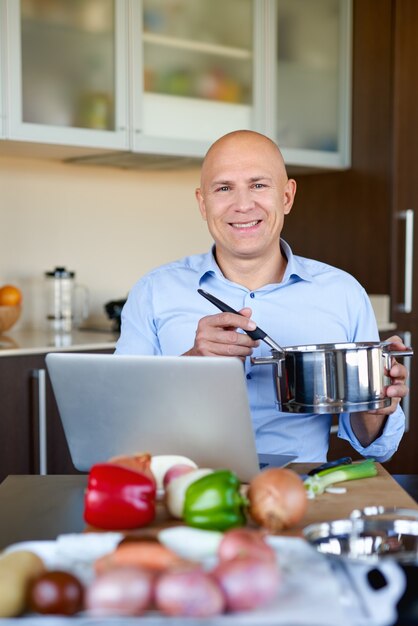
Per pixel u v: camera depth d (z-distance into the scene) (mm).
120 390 1350
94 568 874
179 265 2104
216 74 3416
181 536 953
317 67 3711
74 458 1470
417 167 3701
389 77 3619
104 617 797
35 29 2936
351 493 1337
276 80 3578
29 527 1231
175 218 3826
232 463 1344
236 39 3463
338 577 869
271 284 1994
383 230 3656
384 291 3656
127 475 1174
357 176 3754
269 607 796
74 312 3475
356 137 3754
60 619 793
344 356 1431
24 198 3400
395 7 3576
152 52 3232
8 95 2869
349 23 3754
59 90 3008
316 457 1888
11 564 864
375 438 1812
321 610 788
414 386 3676
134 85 3168
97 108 3109
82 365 1361
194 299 2010
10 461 2744
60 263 3510
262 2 3506
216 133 3428
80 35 3051
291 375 1465
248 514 1164
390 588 857
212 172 1906
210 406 1304
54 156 3342
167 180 3793
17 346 2822
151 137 3223
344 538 1147
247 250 1915
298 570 843
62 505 1347
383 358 1465
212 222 1936
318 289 2014
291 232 4031
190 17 3320
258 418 1889
